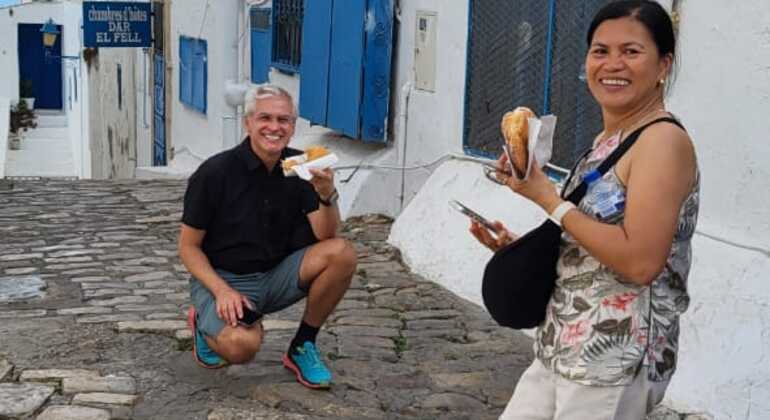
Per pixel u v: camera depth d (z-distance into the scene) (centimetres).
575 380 282
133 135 1925
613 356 278
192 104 1408
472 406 469
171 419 442
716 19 491
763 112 466
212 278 447
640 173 269
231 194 454
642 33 277
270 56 1084
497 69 690
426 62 773
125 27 1609
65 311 596
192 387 478
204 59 1334
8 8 3500
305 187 464
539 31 646
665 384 287
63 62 3734
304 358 478
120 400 459
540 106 650
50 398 461
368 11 813
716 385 457
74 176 2831
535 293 293
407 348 546
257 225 458
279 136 443
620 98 281
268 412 452
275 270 468
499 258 295
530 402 303
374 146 865
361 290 650
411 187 806
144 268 706
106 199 976
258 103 443
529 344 555
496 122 695
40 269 698
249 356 445
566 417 285
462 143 732
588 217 273
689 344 477
